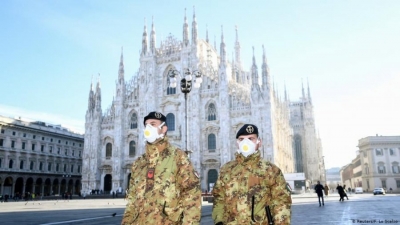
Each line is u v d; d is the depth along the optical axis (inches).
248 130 271.7
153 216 228.7
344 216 962.1
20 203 2169.0
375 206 1389.0
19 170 3575.3
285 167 3580.2
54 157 4079.7
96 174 3193.9
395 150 4429.1
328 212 1111.0
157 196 232.5
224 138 2805.1
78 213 1209.4
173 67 3179.1
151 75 3206.2
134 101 3257.9
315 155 4810.5
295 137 5068.9
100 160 3260.3
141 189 237.9
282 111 3801.7
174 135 3009.4
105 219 951.6
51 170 4018.2
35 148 3843.5
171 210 232.7
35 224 835.4
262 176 262.8
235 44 4461.1
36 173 3774.6
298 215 1010.7
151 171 240.7
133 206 243.4
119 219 949.8
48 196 3550.7
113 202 2166.6
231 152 2792.8
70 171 4320.9
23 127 3683.6
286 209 256.8
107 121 3312.0
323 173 5039.4
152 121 252.2
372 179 4407.0
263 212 255.0
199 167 2847.0
